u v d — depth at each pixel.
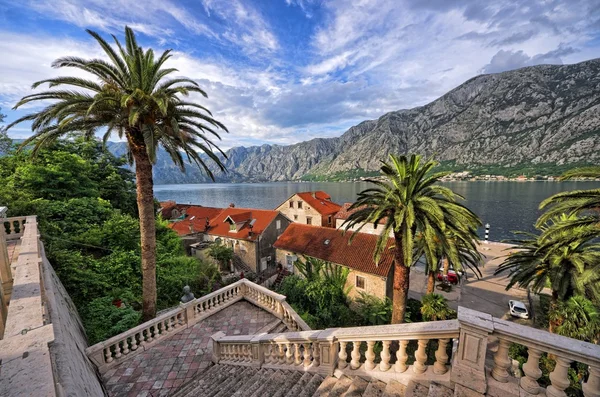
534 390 3.49
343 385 5.05
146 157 10.82
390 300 18.81
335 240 23.91
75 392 3.02
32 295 4.24
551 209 10.56
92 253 14.77
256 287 11.92
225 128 13.05
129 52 10.50
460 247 17.56
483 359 3.73
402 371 4.64
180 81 11.48
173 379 7.67
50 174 17.95
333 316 18.58
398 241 13.20
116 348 8.38
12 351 2.53
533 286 15.96
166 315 9.77
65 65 9.78
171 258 19.11
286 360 6.59
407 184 12.14
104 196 23.67
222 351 8.30
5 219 10.48
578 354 3.08
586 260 13.57
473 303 22.66
